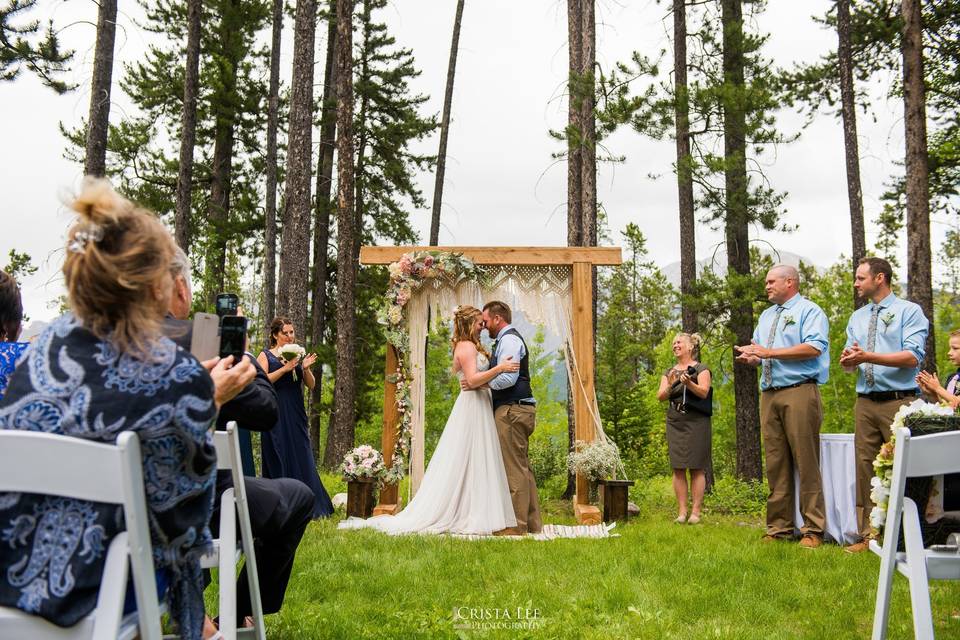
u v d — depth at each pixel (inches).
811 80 630.5
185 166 572.4
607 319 1197.7
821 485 256.1
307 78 539.8
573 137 474.0
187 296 102.5
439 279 355.3
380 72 990.4
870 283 245.9
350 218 604.1
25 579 72.4
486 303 333.4
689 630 157.9
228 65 858.8
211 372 90.6
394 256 357.4
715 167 494.0
